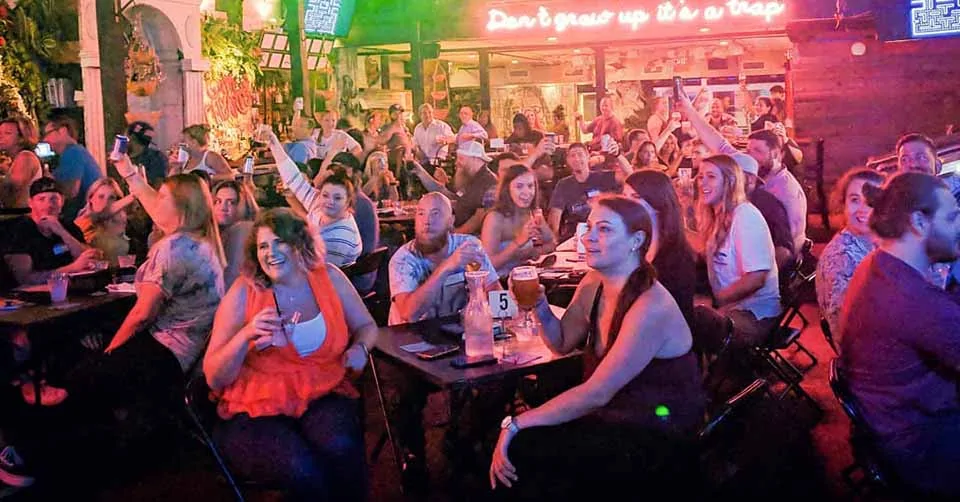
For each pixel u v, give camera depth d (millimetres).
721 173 4445
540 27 13172
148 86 8781
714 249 4543
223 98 10758
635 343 2703
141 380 3936
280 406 3055
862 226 3924
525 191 5219
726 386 4707
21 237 5000
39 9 8258
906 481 2725
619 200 2840
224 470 3018
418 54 13688
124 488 3928
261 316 2969
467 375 3033
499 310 3436
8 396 4523
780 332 4762
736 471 3916
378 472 4047
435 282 3895
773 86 13867
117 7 7465
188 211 4008
